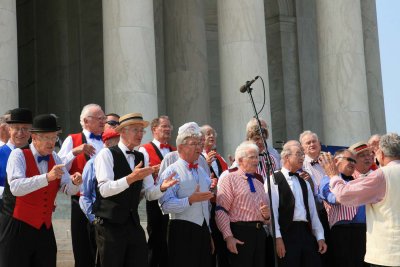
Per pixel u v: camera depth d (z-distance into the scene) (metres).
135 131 15.35
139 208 24.34
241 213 16.94
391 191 14.30
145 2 28.84
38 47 39.75
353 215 18.02
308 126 40.22
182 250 16.16
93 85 38.31
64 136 38.31
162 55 37.56
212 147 19.39
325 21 33.34
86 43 38.72
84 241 16.58
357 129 32.19
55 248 14.57
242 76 30.30
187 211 16.27
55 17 39.19
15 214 14.18
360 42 33.09
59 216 22.94
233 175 17.17
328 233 18.33
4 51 26.06
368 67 37.06
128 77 28.00
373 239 14.50
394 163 14.65
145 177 15.35
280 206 17.41
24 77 39.84
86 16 38.91
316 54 41.22
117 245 14.80
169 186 15.13
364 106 32.53
